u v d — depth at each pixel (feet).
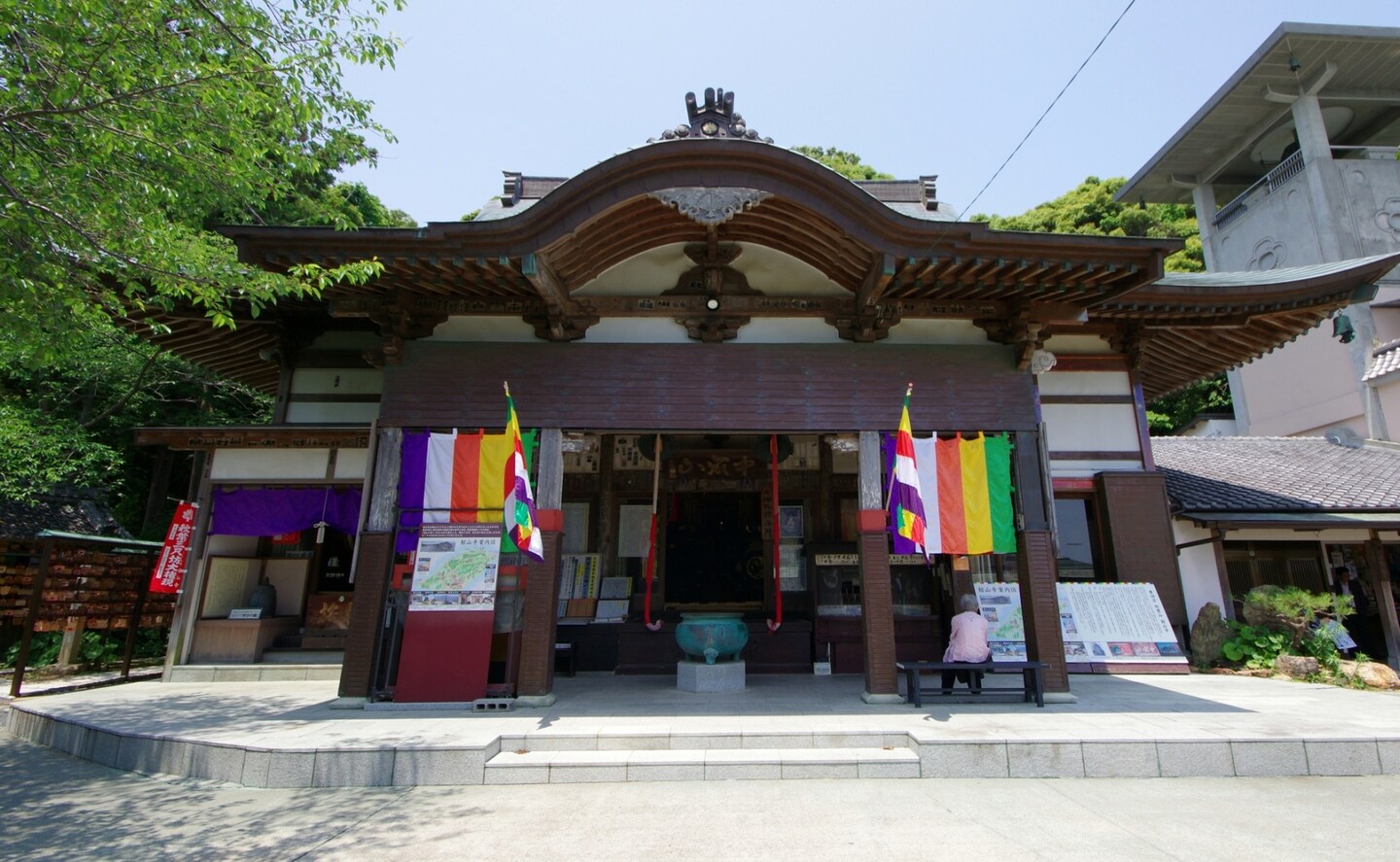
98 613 32.01
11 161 17.08
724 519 37.65
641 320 28.25
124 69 17.70
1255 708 22.72
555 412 27.20
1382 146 77.46
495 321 28.14
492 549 25.80
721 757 18.34
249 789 17.62
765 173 24.30
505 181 34.99
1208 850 12.91
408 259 24.13
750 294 28.27
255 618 33.76
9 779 18.65
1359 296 30.55
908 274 25.50
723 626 28.58
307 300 31.17
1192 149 80.89
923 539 24.97
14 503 45.55
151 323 30.76
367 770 17.90
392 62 21.26
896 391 27.76
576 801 16.34
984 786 17.03
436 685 24.41
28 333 19.07
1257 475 42.34
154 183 19.97
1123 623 31.86
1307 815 14.73
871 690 24.52
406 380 27.48
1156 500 33.65
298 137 23.12
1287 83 71.31
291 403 34.01
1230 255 79.66
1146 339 34.73
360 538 26.02
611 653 34.19
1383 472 42.68
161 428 32.17
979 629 25.35
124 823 15.10
